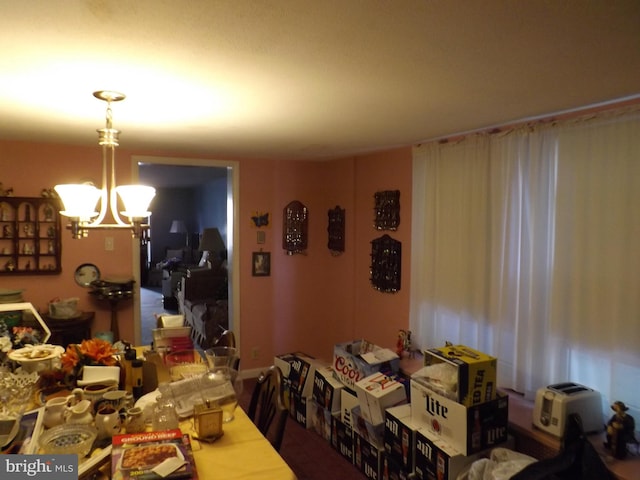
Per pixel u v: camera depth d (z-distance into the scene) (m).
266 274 4.41
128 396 1.79
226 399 1.83
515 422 2.35
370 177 4.00
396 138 3.16
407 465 2.44
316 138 3.17
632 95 2.06
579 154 2.31
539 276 2.54
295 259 4.53
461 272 3.01
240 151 3.85
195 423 1.67
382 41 1.42
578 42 1.42
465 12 1.21
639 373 2.11
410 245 3.57
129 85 1.89
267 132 2.94
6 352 2.05
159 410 1.66
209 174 7.57
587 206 2.29
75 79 1.80
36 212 3.48
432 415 2.37
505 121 2.60
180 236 10.71
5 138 3.28
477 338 2.90
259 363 4.43
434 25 1.29
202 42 1.43
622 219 2.14
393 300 3.77
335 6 1.18
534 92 2.00
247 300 4.35
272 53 1.52
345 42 1.42
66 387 1.96
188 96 2.05
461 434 2.20
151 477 1.29
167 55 1.54
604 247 2.22
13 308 2.32
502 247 2.74
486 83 1.86
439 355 2.38
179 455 1.40
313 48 1.47
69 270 3.63
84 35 1.37
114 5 1.18
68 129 2.89
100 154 3.68
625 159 2.13
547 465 1.94
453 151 3.08
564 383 2.34
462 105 2.22
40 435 1.52
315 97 2.07
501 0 1.14
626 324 2.14
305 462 2.93
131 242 3.81
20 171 3.43
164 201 10.59
